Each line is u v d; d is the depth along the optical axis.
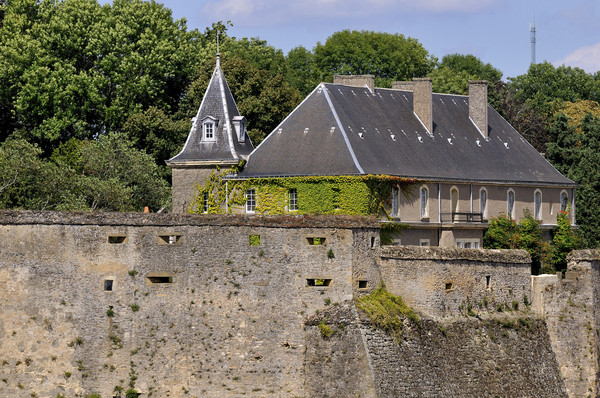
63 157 119.06
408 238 103.25
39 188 107.38
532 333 90.25
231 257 78.06
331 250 79.06
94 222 76.75
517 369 87.75
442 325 83.62
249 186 103.56
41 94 125.44
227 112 109.31
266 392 77.69
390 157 104.19
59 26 127.88
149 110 127.50
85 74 126.31
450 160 110.56
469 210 110.75
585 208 125.50
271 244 78.50
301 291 78.56
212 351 77.50
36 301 76.25
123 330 76.75
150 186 117.06
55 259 76.44
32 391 76.06
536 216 118.75
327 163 100.88
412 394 79.56
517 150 120.94
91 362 76.38
